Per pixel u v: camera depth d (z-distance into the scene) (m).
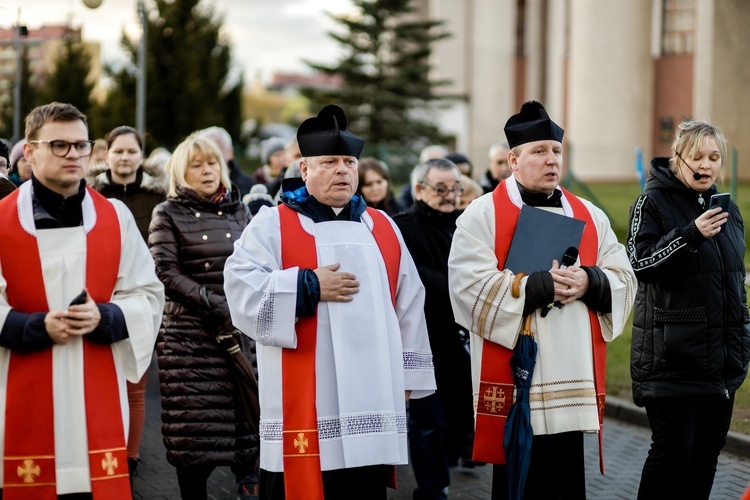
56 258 3.83
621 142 31.05
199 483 5.41
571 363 4.43
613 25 30.94
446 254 5.90
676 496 4.88
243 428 5.43
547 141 4.54
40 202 3.87
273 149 9.91
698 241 4.54
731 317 4.73
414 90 37.28
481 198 4.69
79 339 3.82
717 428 4.88
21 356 3.76
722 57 26.77
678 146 4.83
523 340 4.41
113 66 34.59
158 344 5.47
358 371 4.10
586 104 31.20
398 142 36.31
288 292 4.03
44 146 3.79
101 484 3.80
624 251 4.68
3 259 3.78
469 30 39.19
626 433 7.41
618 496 5.96
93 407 3.82
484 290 4.44
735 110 26.80
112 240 3.96
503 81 38.38
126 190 6.86
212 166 5.56
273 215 4.29
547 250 4.50
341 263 4.21
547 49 38.69
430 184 5.89
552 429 4.39
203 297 5.29
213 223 5.52
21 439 3.75
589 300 4.44
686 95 30.77
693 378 4.70
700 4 27.06
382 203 7.14
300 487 4.06
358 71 36.81
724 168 4.90
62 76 32.19
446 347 5.80
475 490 6.19
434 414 5.67
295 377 4.12
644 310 4.88
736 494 5.86
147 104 34.31
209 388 5.36
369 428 4.08
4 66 24.50
